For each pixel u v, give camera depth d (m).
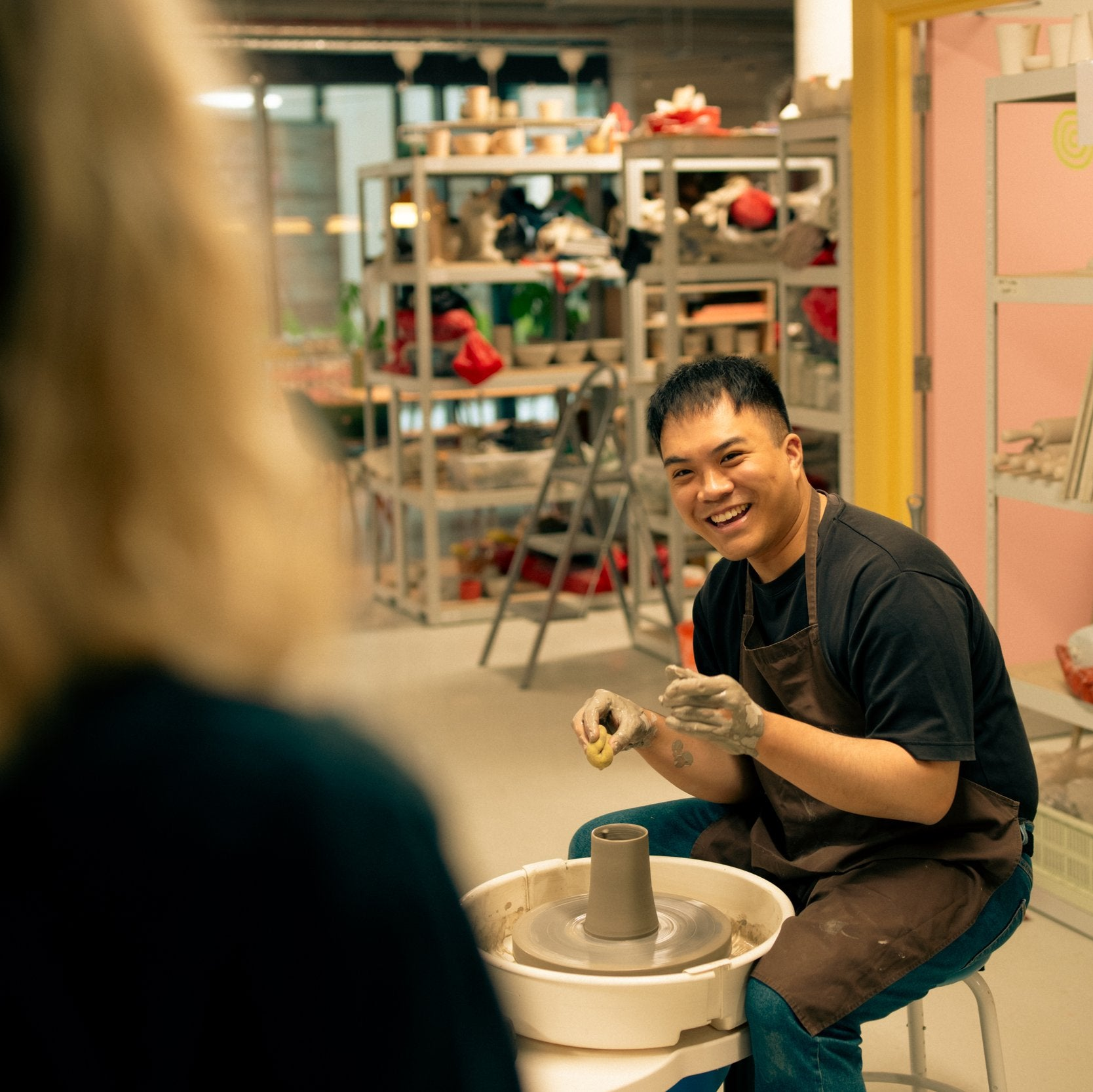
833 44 5.87
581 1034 1.58
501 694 5.28
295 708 0.52
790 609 1.97
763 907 1.87
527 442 6.67
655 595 6.70
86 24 0.46
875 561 1.87
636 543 6.29
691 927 1.77
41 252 0.45
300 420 0.55
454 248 6.43
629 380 6.32
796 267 4.66
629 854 1.73
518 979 1.60
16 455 0.46
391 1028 0.49
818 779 1.75
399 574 6.81
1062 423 3.34
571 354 6.64
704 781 2.10
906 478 4.16
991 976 2.96
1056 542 4.22
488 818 3.98
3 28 0.45
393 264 6.65
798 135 4.65
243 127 9.51
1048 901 3.24
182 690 0.50
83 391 0.46
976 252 4.11
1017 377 4.15
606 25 11.19
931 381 4.13
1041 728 3.96
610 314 6.88
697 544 6.55
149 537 0.47
